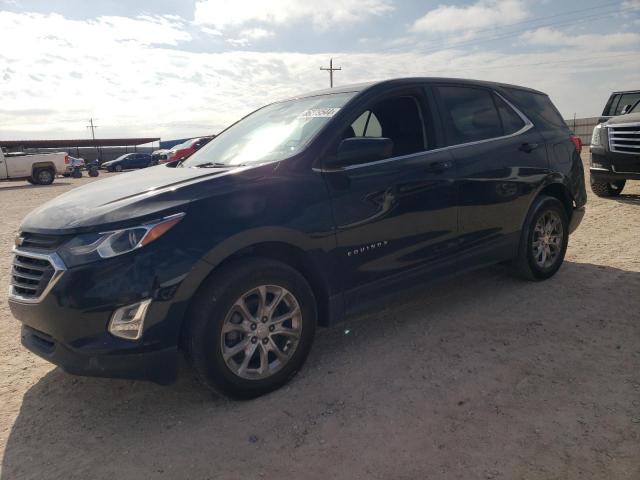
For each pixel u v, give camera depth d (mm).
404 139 3672
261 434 2578
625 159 8383
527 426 2520
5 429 2746
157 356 2588
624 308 3961
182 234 2602
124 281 2480
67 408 2938
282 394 2955
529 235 4441
